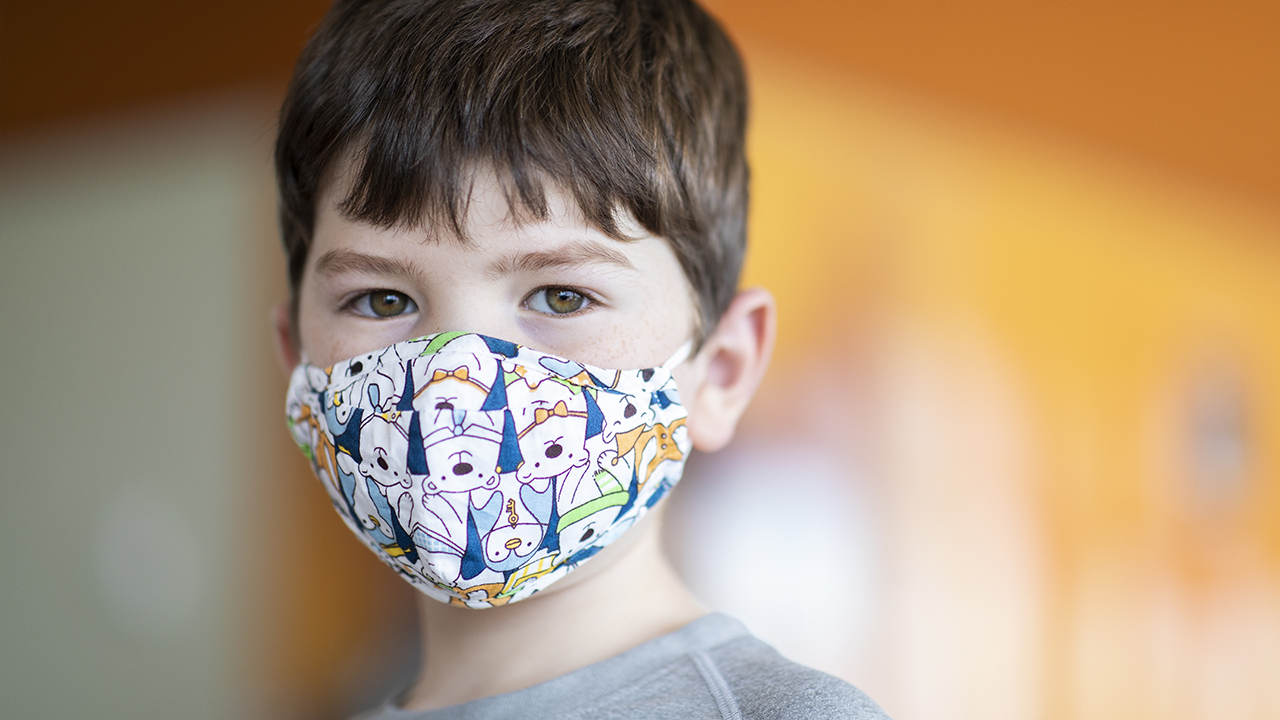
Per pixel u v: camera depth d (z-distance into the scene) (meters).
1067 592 3.07
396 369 0.82
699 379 0.97
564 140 0.81
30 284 3.48
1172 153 3.23
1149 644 3.19
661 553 0.99
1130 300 3.28
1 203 3.50
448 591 0.85
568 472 0.83
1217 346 3.44
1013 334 3.06
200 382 3.26
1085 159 3.17
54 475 3.40
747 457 2.74
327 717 2.91
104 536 3.31
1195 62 3.12
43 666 3.32
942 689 2.84
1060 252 3.16
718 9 2.65
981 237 3.03
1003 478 2.99
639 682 0.84
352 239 0.82
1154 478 3.28
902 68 2.87
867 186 2.89
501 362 0.81
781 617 2.70
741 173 1.06
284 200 0.95
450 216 0.78
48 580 3.36
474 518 0.81
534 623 0.90
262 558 3.11
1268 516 3.50
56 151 3.43
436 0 0.87
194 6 3.10
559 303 0.83
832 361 2.83
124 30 3.22
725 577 2.68
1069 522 3.09
